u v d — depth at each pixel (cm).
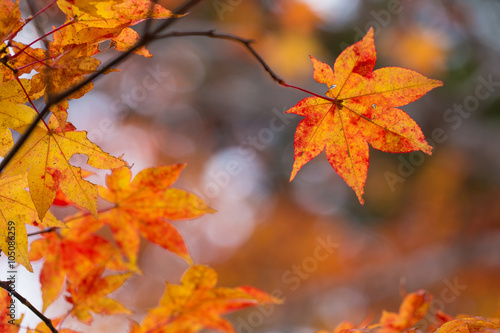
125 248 170
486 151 719
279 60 728
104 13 121
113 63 122
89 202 134
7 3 113
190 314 179
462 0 706
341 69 146
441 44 714
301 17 705
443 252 732
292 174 151
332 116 149
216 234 884
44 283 163
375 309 732
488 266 700
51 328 138
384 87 145
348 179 152
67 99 121
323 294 769
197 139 836
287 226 884
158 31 124
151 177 167
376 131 149
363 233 834
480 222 758
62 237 166
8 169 128
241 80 771
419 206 794
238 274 877
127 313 162
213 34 139
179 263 830
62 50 124
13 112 126
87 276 159
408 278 725
